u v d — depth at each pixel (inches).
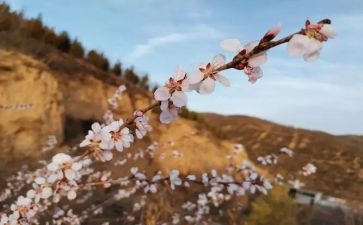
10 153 547.5
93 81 844.0
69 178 87.4
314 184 1112.2
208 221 471.5
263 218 666.8
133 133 85.7
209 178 148.9
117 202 486.6
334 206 922.7
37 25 842.8
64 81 767.7
